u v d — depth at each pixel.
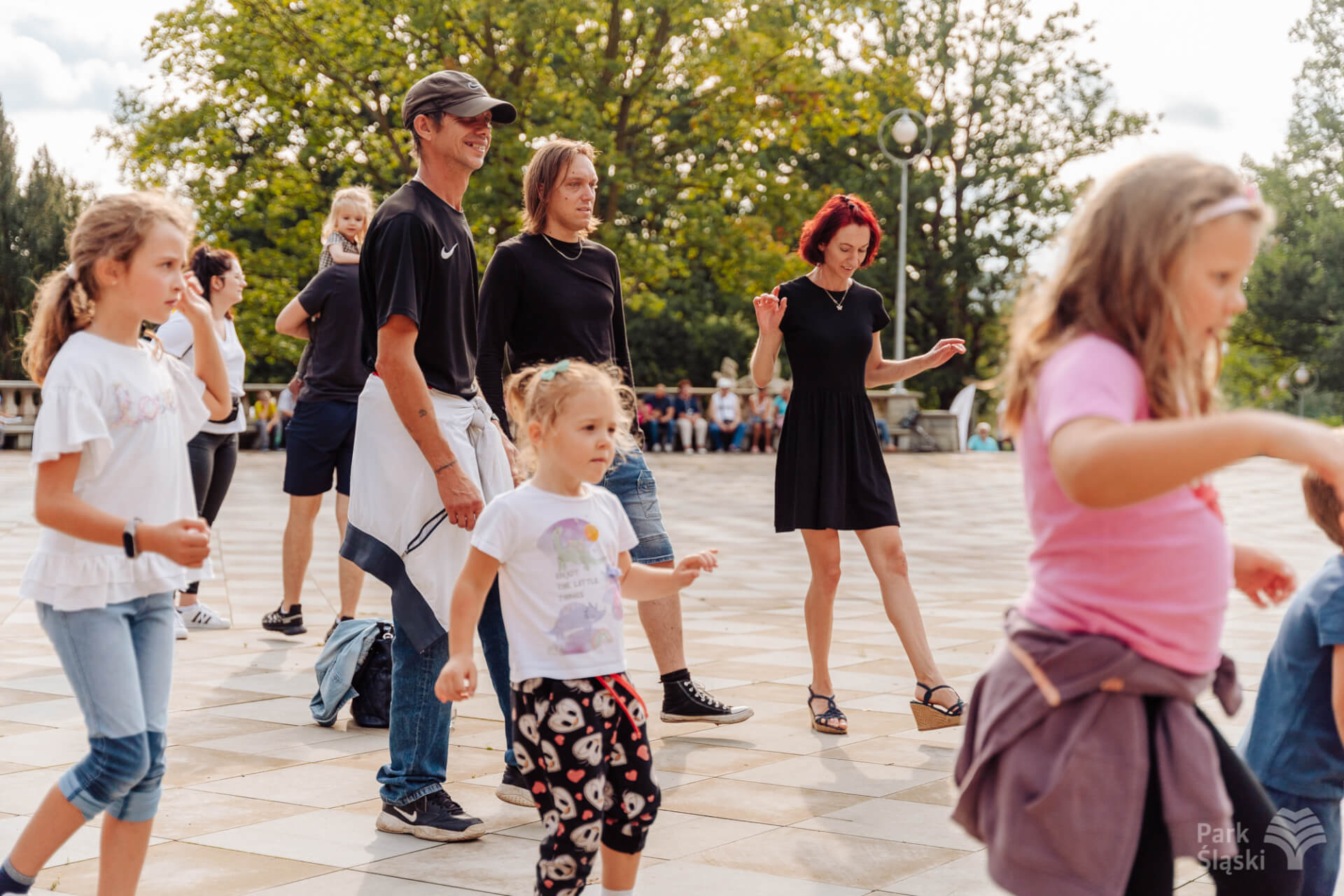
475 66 23.89
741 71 24.77
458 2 23.70
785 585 9.67
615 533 3.11
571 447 2.99
